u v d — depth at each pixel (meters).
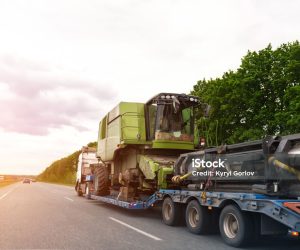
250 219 7.44
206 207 8.91
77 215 13.00
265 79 27.08
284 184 7.14
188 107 13.36
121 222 11.26
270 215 6.73
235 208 7.63
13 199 21.20
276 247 7.66
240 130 26.50
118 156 15.59
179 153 13.63
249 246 7.74
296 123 22.36
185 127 13.32
